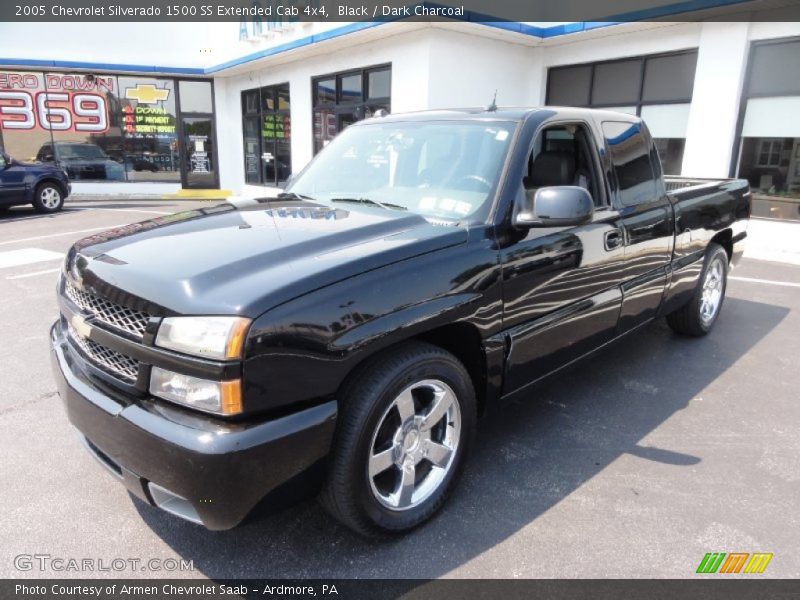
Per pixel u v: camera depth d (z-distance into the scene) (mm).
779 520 2750
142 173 19000
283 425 2080
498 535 2625
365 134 3857
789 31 9133
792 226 9523
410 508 2592
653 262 4043
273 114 16859
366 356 2293
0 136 17359
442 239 2641
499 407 3039
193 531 2646
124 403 2203
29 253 8750
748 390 4152
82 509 2785
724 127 10023
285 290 2119
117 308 2312
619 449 3359
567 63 12195
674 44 10555
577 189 2752
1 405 3824
